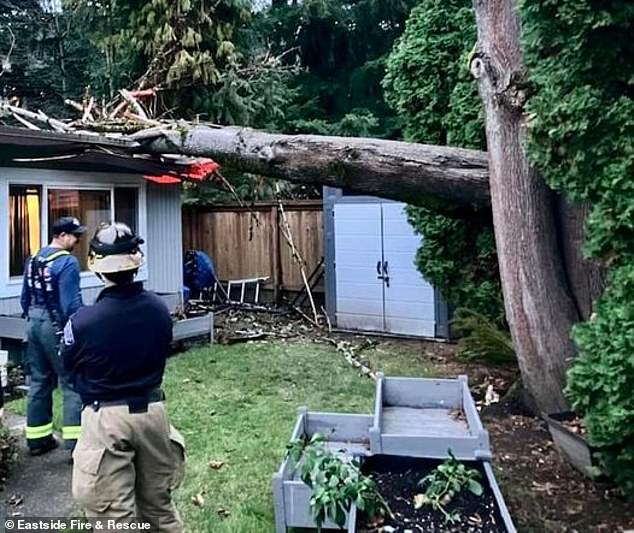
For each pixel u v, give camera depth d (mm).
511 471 3686
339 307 9203
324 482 2668
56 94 14969
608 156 3311
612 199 3281
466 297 6418
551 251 4578
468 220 5730
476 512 2754
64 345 2574
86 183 7273
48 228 6844
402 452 3271
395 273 8656
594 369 3256
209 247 11523
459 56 6293
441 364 6816
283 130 13945
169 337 2680
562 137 3461
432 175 5250
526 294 4582
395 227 8633
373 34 15102
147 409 2566
